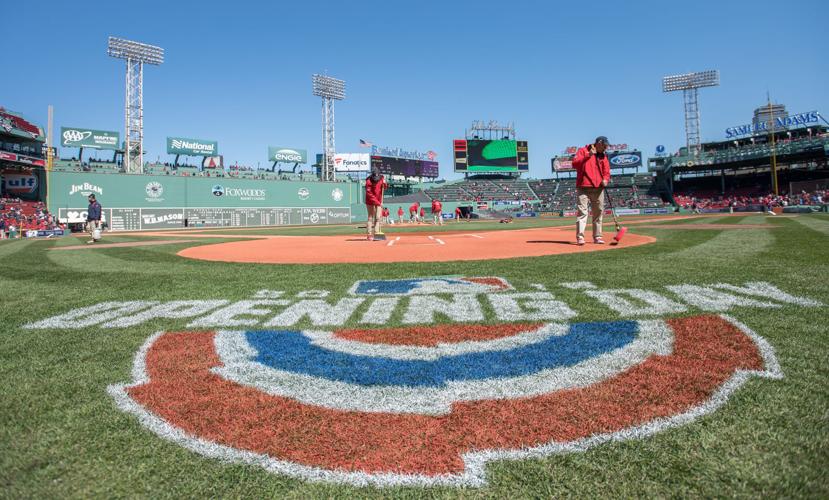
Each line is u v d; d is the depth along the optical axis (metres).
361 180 67.62
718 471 1.45
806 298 3.77
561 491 1.39
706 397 1.97
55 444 1.71
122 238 20.42
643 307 3.63
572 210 65.06
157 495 1.42
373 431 1.79
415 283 5.11
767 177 62.25
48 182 41.88
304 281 5.42
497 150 74.56
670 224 21.61
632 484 1.41
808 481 1.38
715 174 68.12
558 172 80.69
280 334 3.14
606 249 8.47
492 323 3.31
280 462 1.59
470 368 2.44
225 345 2.91
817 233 11.37
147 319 3.62
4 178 39.91
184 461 1.60
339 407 2.01
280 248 10.81
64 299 4.52
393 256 8.21
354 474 1.51
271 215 54.66
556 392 2.10
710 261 6.28
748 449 1.56
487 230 20.16
